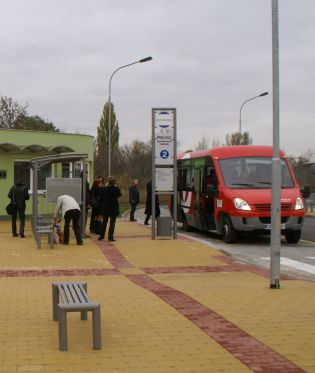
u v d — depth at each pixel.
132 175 59.88
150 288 9.73
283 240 18.38
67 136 26.50
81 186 17.16
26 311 7.82
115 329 6.77
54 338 6.36
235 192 16.89
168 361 5.50
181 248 15.30
